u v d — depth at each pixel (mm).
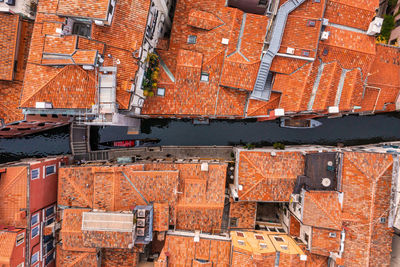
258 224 33375
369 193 25188
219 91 27234
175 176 27281
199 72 26156
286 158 27922
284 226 32125
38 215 27125
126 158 32188
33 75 21547
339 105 25656
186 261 27000
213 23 25781
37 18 21406
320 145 35125
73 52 20234
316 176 26609
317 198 26188
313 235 26188
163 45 27922
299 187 26906
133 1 21766
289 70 25781
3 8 23281
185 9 27250
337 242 25391
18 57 25156
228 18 25531
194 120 35062
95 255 27203
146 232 25891
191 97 27281
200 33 26766
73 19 20875
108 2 19625
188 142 35906
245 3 26109
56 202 30453
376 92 27469
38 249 26969
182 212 28156
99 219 25031
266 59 25484
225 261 26875
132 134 35781
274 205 35062
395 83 27609
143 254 30906
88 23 21281
